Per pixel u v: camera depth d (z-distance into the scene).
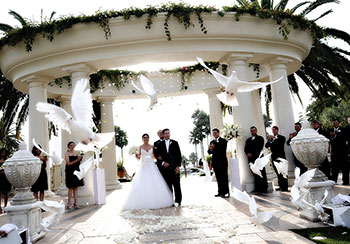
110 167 14.17
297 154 5.02
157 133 7.93
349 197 4.60
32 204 4.63
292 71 11.74
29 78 9.51
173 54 8.95
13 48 9.04
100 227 5.45
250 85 4.39
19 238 3.88
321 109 20.50
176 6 8.17
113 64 9.28
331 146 9.10
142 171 7.54
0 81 11.88
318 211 4.21
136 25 8.36
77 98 3.52
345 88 12.52
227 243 3.92
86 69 8.96
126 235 4.58
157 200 7.25
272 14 8.79
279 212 5.63
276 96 10.07
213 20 8.53
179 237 4.38
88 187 8.80
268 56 9.82
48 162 9.39
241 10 8.55
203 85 14.90
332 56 10.83
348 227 4.16
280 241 3.83
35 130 9.39
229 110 17.78
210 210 6.38
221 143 8.63
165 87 14.99
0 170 7.96
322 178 4.87
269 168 11.67
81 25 8.32
